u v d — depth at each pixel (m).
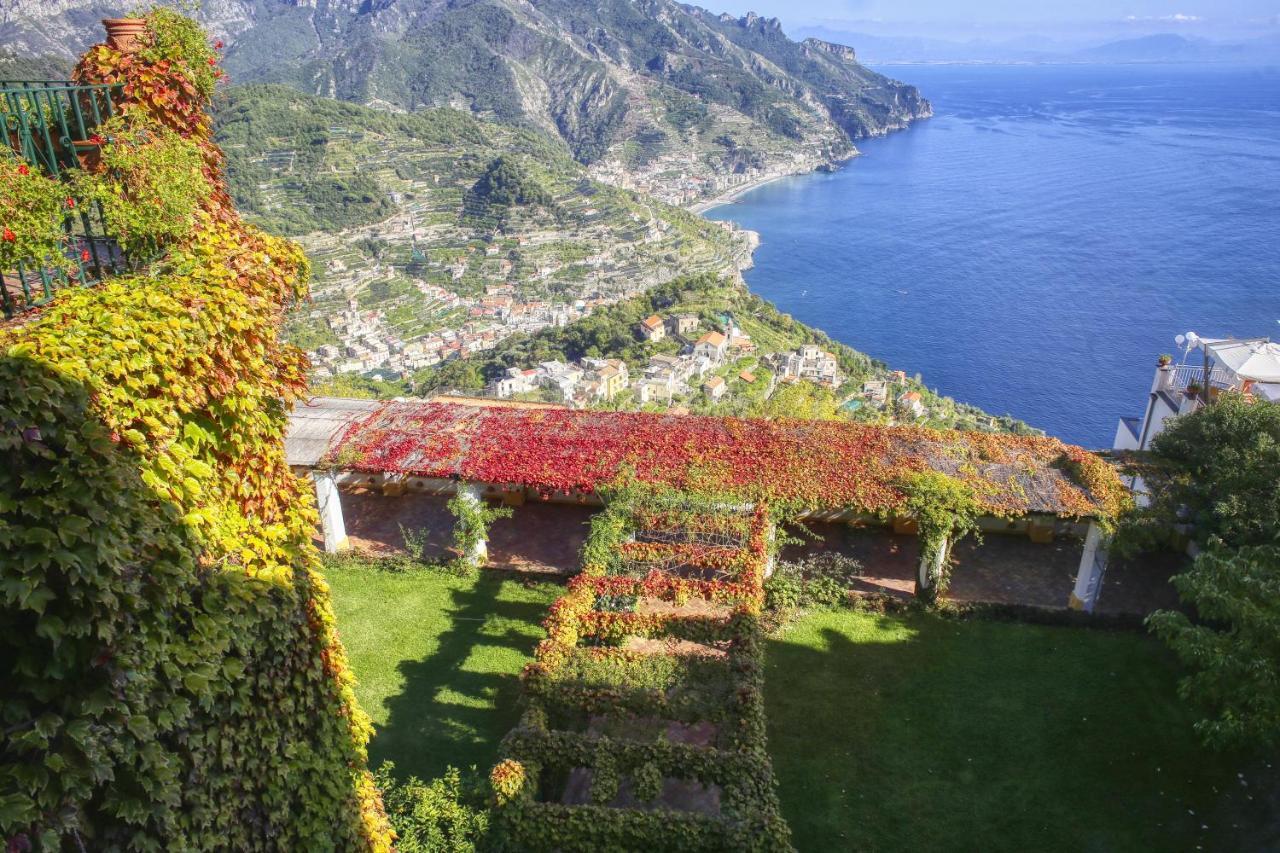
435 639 13.35
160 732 4.49
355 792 6.32
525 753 8.96
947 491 13.66
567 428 16.11
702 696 9.96
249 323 5.57
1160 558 15.66
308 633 5.74
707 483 14.45
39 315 4.79
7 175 5.06
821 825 9.80
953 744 11.12
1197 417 14.86
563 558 15.62
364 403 17.22
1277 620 9.39
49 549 3.58
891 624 13.81
